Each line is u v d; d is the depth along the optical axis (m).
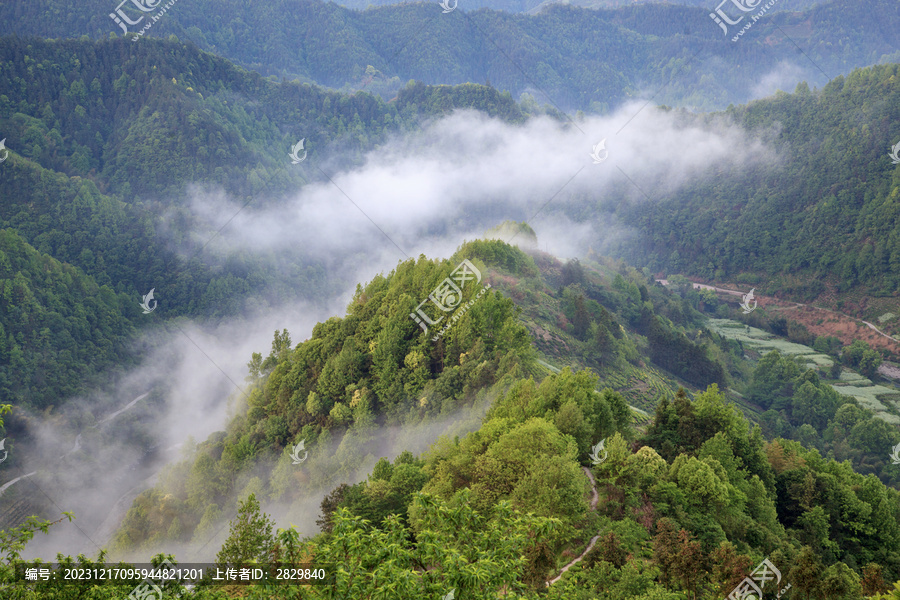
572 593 35.75
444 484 68.69
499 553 30.33
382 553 28.91
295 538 30.52
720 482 74.19
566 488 60.78
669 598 49.03
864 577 63.28
